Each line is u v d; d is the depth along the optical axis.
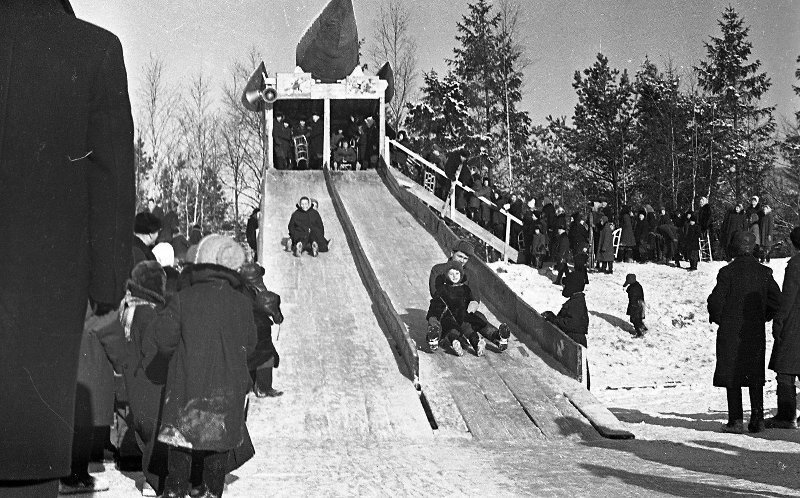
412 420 11.42
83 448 6.68
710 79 51.22
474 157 57.16
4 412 2.67
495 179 59.72
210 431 5.71
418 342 15.34
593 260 29.97
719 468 8.02
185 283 5.95
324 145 33.75
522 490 7.17
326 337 15.35
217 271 5.87
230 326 5.83
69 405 2.79
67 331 2.78
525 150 61.44
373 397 12.31
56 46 2.83
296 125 37.06
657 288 26.94
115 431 8.05
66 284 2.79
